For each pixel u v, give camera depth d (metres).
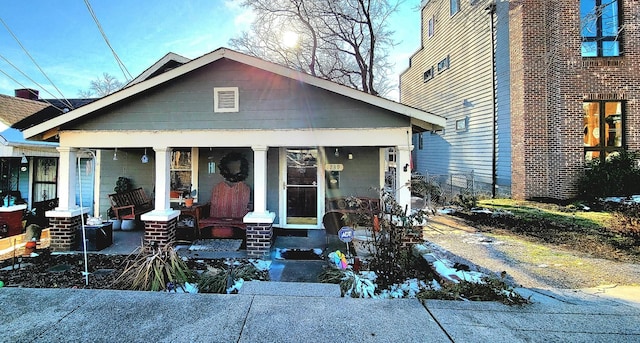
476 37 12.52
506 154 10.92
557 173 10.10
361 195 8.02
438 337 2.23
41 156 9.05
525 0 10.14
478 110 12.42
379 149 8.04
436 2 15.88
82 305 2.64
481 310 2.70
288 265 5.37
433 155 16.55
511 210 9.11
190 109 6.15
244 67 6.12
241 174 8.07
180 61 8.23
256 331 2.28
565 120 10.12
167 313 2.53
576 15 10.16
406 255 4.81
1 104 9.65
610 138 10.32
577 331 2.35
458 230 7.54
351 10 16.36
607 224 7.30
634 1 10.14
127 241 6.76
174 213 6.42
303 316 2.52
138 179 8.45
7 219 7.29
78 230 6.25
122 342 2.11
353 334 2.25
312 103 6.05
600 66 10.17
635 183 9.40
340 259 4.90
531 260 5.21
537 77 10.12
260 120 6.09
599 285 4.09
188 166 8.24
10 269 5.00
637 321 2.52
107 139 6.18
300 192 8.09
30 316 2.44
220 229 7.10
